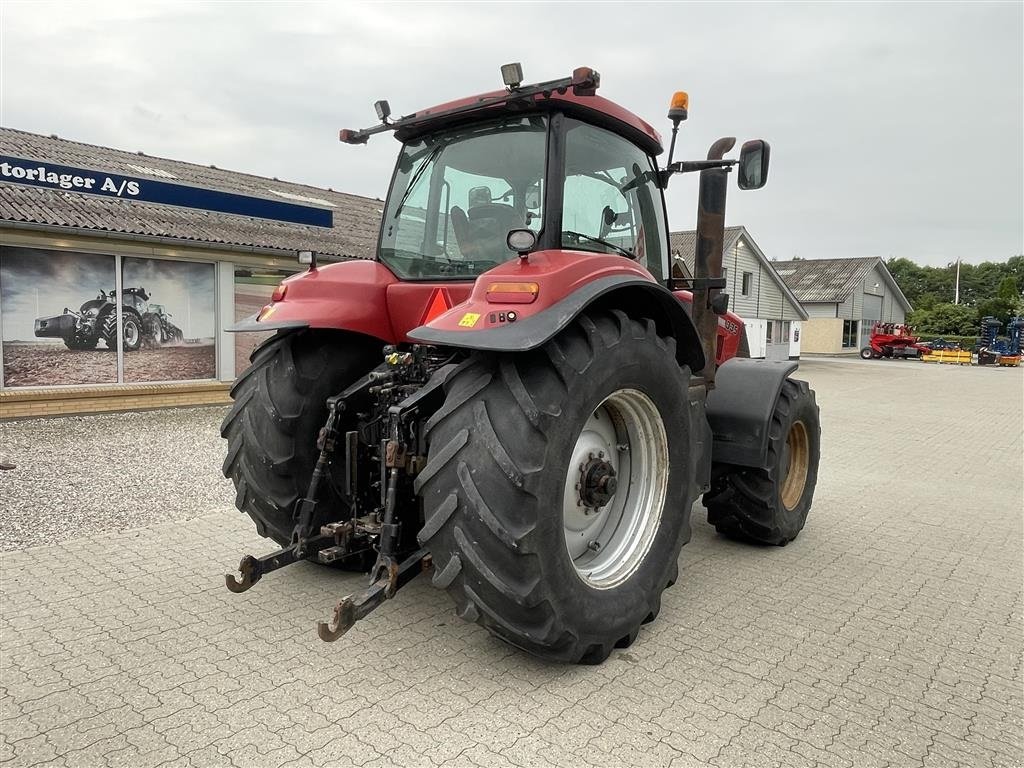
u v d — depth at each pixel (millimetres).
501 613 2512
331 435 3166
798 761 2262
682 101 3676
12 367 9203
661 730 2408
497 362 2598
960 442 9359
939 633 3266
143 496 5430
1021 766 2270
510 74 2768
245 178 15641
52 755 2219
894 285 47156
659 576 3127
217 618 3242
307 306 3328
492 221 3219
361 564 3799
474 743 2311
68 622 3188
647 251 3807
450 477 2492
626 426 3160
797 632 3240
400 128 3523
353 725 2404
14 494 5410
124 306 10094
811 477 4797
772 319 30750
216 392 10984
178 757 2219
